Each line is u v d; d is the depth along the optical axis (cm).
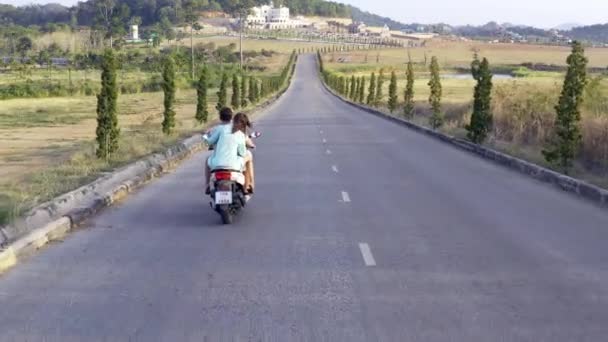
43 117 4978
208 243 1052
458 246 1020
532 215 1275
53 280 855
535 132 2495
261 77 12962
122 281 847
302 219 1239
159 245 1041
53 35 14238
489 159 2259
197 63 13200
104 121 2045
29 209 1199
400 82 11594
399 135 3275
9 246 959
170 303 755
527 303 748
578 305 742
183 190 1612
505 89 3284
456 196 1499
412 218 1245
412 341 634
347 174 1872
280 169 1984
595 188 1467
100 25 14175
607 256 958
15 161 2380
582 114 2269
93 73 11362
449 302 752
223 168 1201
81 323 694
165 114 2919
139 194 1554
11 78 10006
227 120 1270
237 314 715
